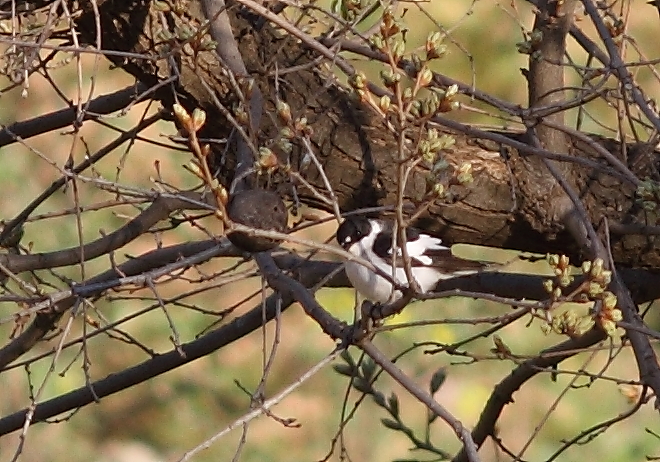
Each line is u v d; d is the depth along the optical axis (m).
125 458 12.29
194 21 5.77
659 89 13.23
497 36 15.04
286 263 7.34
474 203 6.20
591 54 6.73
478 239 6.40
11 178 13.97
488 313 12.63
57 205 13.69
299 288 5.48
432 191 4.50
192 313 13.09
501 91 14.72
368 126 6.10
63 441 12.34
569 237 6.34
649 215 6.27
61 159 14.14
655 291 6.75
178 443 12.53
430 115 4.38
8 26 6.48
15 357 7.52
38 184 13.98
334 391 12.89
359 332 4.96
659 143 6.35
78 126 5.49
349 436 12.34
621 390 7.20
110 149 6.99
